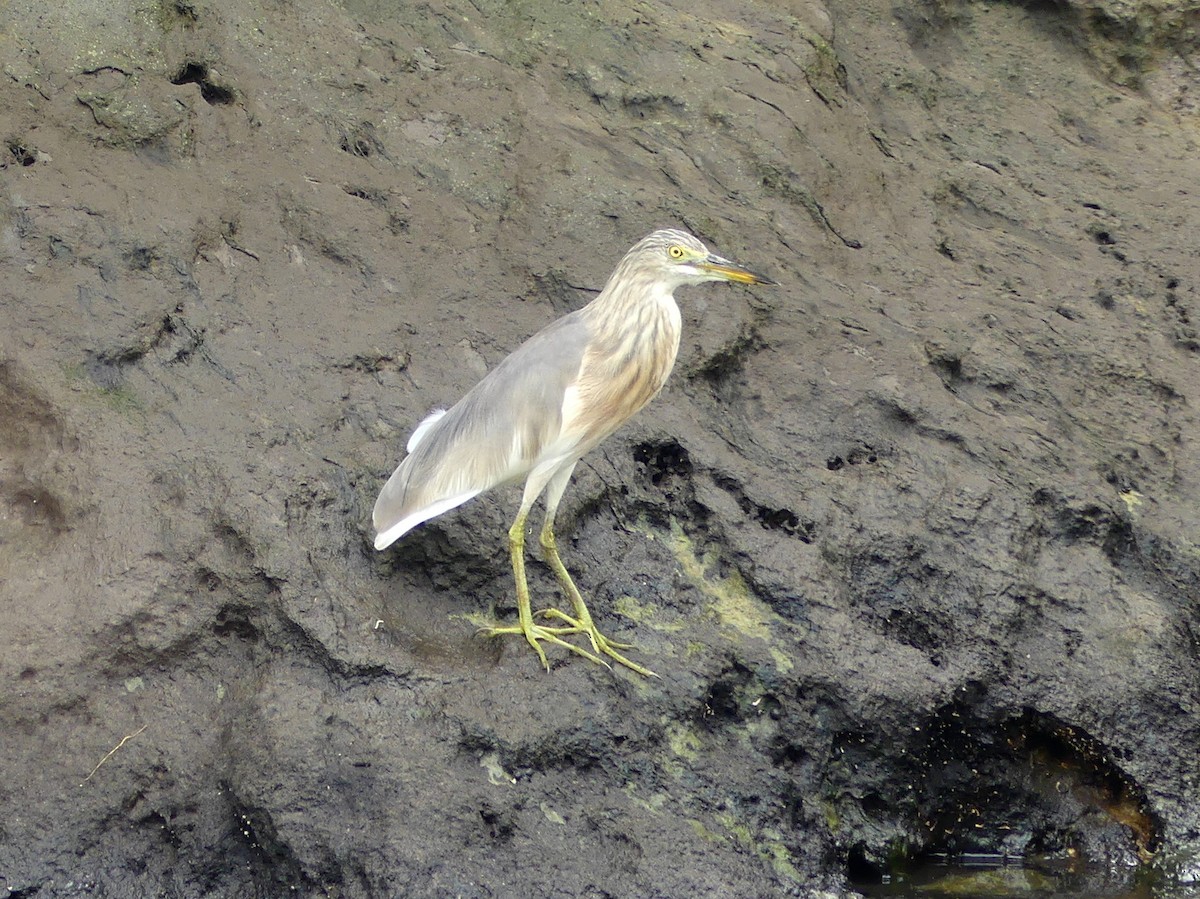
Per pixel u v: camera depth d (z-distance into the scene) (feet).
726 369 42.50
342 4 50.26
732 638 36.50
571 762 34.27
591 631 35.73
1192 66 61.21
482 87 48.96
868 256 48.01
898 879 36.50
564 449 35.24
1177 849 37.35
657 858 33.37
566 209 45.52
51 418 37.09
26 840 33.01
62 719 33.91
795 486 39.75
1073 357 45.44
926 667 36.68
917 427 41.70
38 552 35.45
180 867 33.60
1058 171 54.85
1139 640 38.34
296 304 41.24
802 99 51.78
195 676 34.88
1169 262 50.52
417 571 36.86
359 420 38.81
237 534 35.58
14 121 42.83
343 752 33.30
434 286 42.83
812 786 35.86
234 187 43.50
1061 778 38.22
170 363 39.04
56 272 39.88
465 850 32.58
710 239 45.70
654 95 50.70
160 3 46.44
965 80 58.23
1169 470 42.73
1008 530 39.34
